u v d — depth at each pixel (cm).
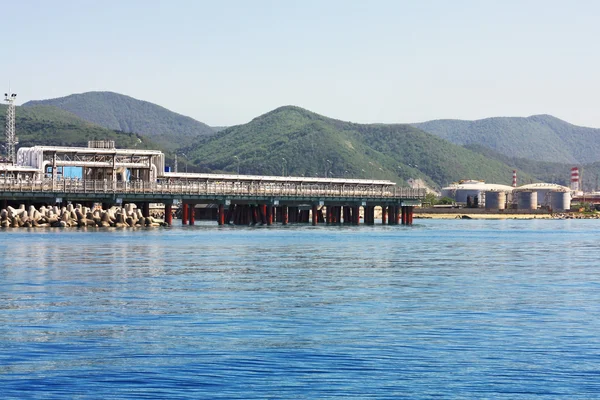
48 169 15412
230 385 2877
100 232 12388
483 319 4175
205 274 6275
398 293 5216
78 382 2906
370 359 3250
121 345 3481
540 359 3272
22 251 8331
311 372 3053
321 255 8438
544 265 7550
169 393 2783
